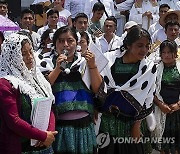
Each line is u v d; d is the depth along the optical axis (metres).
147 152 4.22
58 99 3.54
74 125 3.55
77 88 3.59
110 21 6.58
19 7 9.96
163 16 7.35
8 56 3.02
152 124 4.29
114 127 3.93
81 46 3.90
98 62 3.73
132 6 8.80
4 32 5.98
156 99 4.73
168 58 4.70
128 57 3.86
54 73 3.51
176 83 4.76
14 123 2.93
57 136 3.54
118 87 3.84
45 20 8.21
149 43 3.78
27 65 3.14
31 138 3.02
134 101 3.86
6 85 2.95
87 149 3.59
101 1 8.61
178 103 4.75
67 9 8.73
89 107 3.61
